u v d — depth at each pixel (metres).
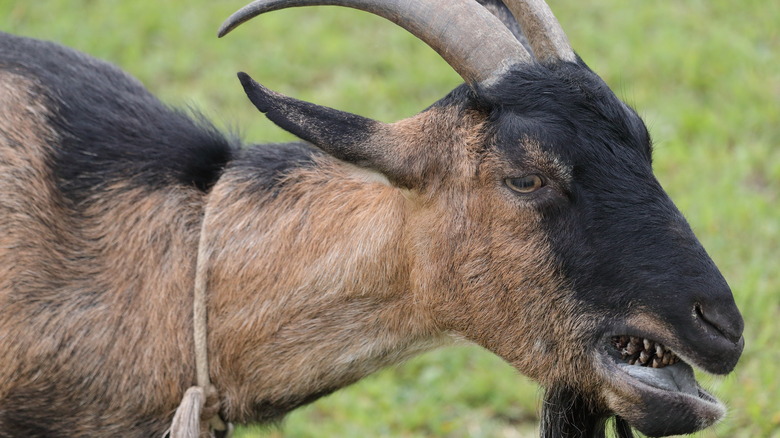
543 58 15.83
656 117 32.88
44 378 15.80
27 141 15.94
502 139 14.92
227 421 16.66
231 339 16.14
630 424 15.66
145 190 16.22
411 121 15.46
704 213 28.22
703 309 14.43
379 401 23.89
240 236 16.06
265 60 34.97
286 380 16.31
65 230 15.93
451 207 15.32
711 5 39.91
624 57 35.94
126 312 15.95
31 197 15.75
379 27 37.78
